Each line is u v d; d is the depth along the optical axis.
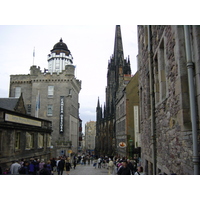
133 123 29.30
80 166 30.52
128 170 7.71
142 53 13.55
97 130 86.06
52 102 42.56
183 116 5.44
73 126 47.03
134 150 25.77
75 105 49.97
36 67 44.75
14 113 16.33
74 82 46.09
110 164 16.91
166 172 7.45
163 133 7.92
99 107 88.19
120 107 36.22
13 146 15.91
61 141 38.38
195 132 4.68
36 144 21.30
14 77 45.12
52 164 17.98
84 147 156.00
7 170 12.34
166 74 7.29
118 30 78.00
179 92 5.63
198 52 4.73
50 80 43.38
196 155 4.62
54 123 41.62
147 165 12.41
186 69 5.60
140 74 14.64
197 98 4.84
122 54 75.81
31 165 11.90
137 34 16.39
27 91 44.72
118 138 37.91
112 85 72.56
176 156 6.17
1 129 14.33
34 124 20.89
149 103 11.59
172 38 6.33
